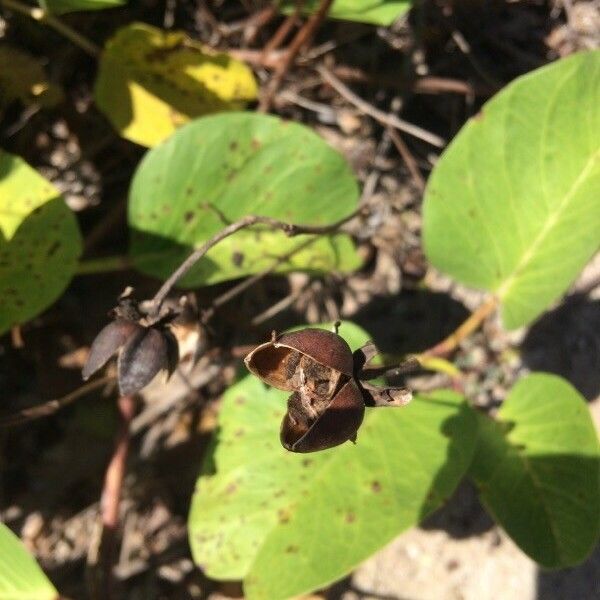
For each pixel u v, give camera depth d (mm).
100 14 218
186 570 211
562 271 172
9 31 211
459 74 230
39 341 214
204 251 151
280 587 156
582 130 172
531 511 170
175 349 151
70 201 221
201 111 200
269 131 182
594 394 218
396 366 128
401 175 230
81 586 205
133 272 218
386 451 167
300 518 164
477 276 184
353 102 225
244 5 224
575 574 206
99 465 212
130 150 223
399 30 229
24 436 212
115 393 214
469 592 209
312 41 226
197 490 172
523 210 178
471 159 177
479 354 223
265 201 186
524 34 232
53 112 219
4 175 175
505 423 181
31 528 207
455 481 162
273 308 221
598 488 168
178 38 194
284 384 128
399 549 214
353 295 228
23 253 174
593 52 168
